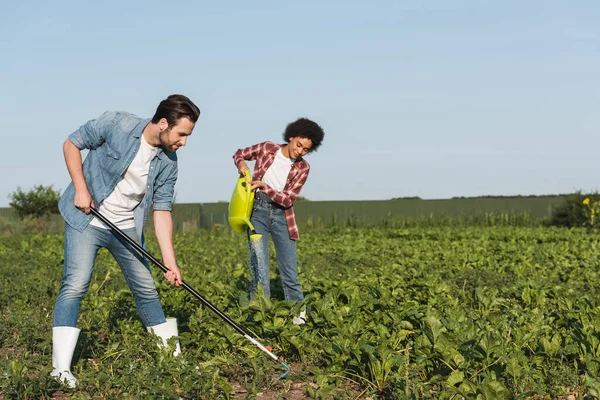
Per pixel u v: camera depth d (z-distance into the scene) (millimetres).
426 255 13883
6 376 4523
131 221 5094
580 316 5844
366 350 4707
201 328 5789
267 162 6469
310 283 7746
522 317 6109
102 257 13656
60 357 4801
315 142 6336
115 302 7051
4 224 26203
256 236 6391
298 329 5652
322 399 4512
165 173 5074
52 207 33125
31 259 13391
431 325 4812
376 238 21016
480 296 7125
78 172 4809
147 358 5191
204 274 9180
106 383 4664
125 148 4797
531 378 4641
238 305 6410
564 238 20297
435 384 4574
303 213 32750
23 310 7535
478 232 23000
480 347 4695
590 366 4797
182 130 4715
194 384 4516
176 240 19781
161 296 7070
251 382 4961
